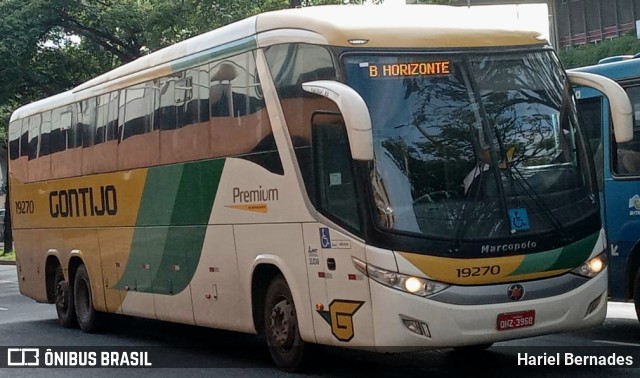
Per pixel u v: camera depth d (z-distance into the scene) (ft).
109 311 47.70
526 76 31.09
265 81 33.63
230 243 36.04
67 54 103.81
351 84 29.37
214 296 37.52
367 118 27.12
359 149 26.99
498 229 28.76
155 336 48.55
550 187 29.99
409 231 28.25
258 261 34.14
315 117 30.99
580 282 29.91
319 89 28.68
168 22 88.63
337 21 30.83
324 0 87.45
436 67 30.09
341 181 29.86
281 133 32.68
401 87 29.60
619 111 30.63
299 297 32.12
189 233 39.01
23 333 51.60
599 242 30.53
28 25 94.43
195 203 38.45
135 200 43.73
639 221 35.96
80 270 51.21
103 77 48.11
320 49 30.60
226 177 36.06
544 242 29.19
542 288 29.14
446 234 28.32
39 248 56.08
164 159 40.91
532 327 28.94
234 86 35.63
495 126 29.94
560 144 30.81
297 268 32.09
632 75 36.52
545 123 30.76
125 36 97.71
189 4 88.69
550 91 31.32
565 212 29.84
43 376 37.52
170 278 40.88
